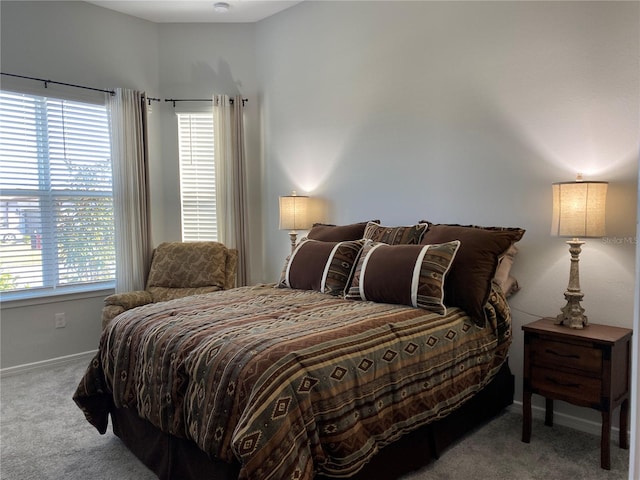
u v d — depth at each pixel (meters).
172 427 1.84
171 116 4.47
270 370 1.56
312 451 1.54
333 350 1.72
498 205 2.88
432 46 3.17
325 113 3.90
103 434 2.48
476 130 2.96
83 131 3.95
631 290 2.37
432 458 2.16
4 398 3.05
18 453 2.32
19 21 3.56
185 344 1.90
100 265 4.12
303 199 3.87
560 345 2.24
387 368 1.84
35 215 3.71
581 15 2.50
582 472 2.09
